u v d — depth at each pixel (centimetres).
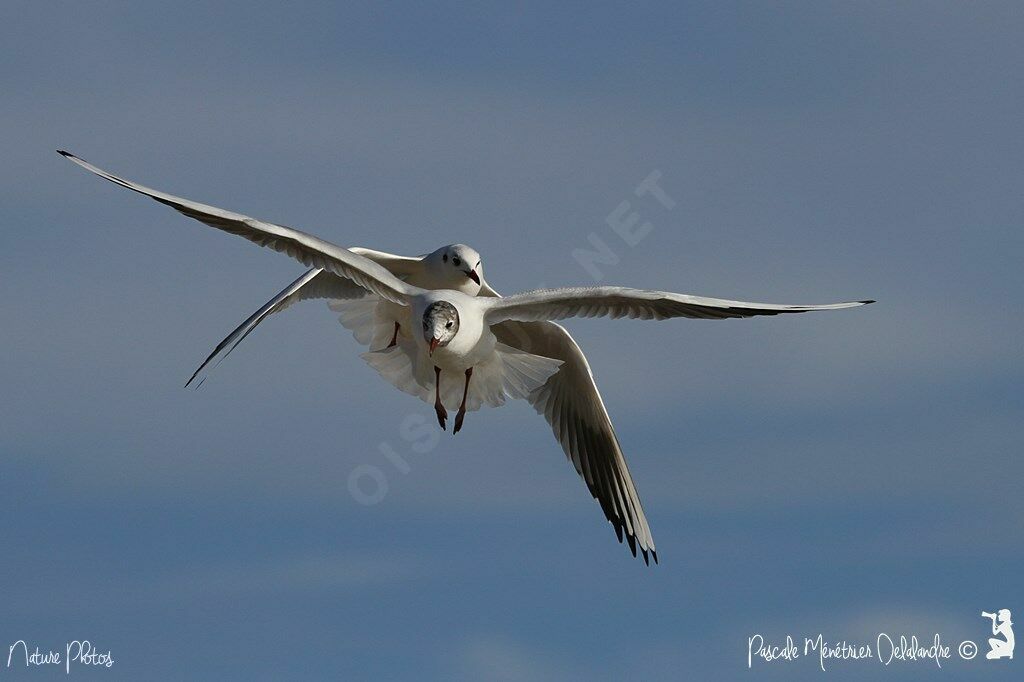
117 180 1225
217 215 1284
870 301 1299
